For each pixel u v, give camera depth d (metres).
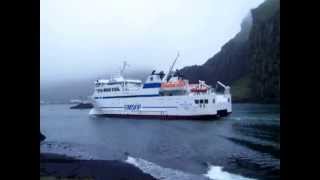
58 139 13.36
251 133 13.04
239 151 12.33
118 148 12.88
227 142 12.99
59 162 11.27
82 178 10.67
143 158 12.63
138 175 11.20
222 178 11.60
